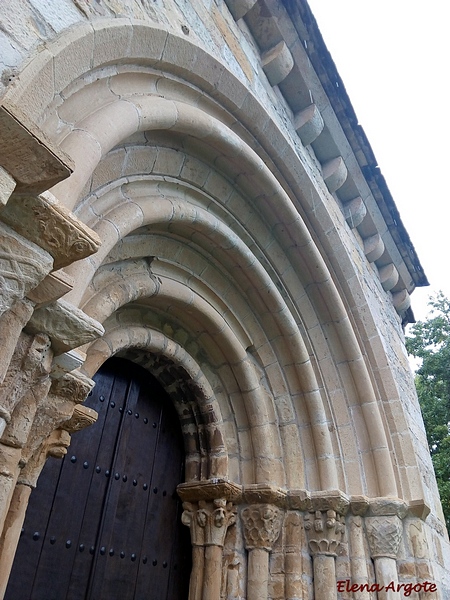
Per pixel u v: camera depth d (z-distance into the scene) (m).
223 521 4.06
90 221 2.89
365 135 5.80
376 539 4.51
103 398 3.88
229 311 4.58
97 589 3.33
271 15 4.69
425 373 13.59
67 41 2.19
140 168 3.39
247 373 4.50
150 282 3.77
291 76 5.11
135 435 4.04
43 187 1.65
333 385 5.07
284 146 4.52
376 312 6.02
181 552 4.11
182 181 3.86
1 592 2.19
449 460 12.30
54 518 3.23
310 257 4.84
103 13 2.58
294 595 4.02
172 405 4.53
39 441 2.39
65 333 2.10
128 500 3.79
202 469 4.31
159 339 4.04
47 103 2.08
